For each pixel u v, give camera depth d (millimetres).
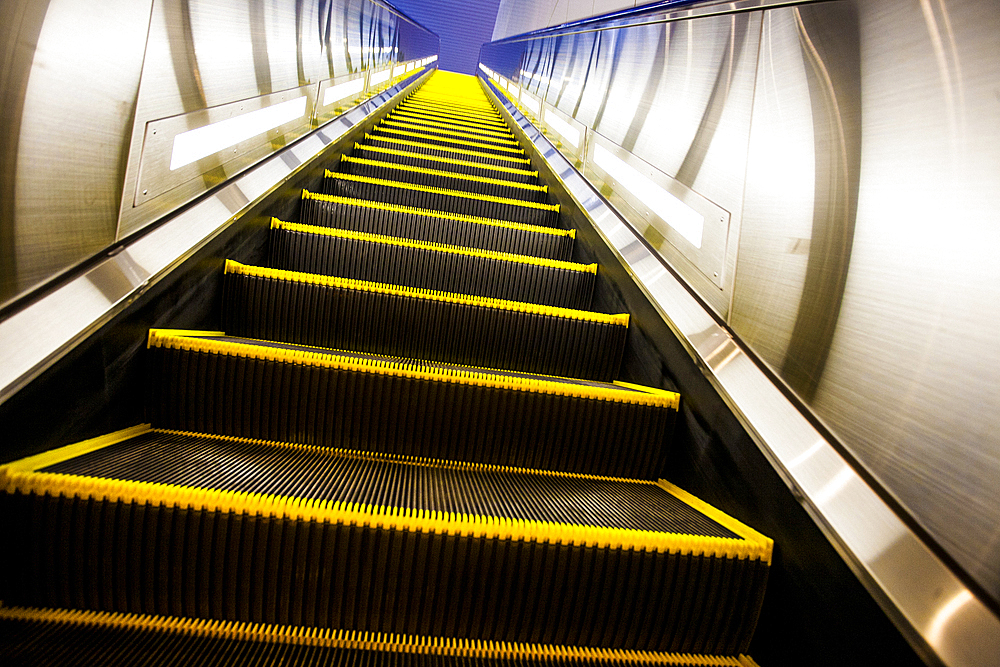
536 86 5043
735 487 1237
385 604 1046
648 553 1084
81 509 968
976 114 840
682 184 1834
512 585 1062
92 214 1103
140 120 1258
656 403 1545
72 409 1099
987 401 765
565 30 4301
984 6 844
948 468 809
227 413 1443
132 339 1290
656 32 2383
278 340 1819
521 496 1292
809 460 1036
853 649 867
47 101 958
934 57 934
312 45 2871
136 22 1220
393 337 1854
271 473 1205
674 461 1542
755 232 1384
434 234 2637
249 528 1018
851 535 903
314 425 1479
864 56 1107
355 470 1337
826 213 1156
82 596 982
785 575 1049
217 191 1691
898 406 912
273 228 2121
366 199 3021
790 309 1211
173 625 992
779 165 1341
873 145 1055
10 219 890
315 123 2975
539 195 3529
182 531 1001
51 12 951
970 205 833
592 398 1533
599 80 3139
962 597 753
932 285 884
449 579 1053
